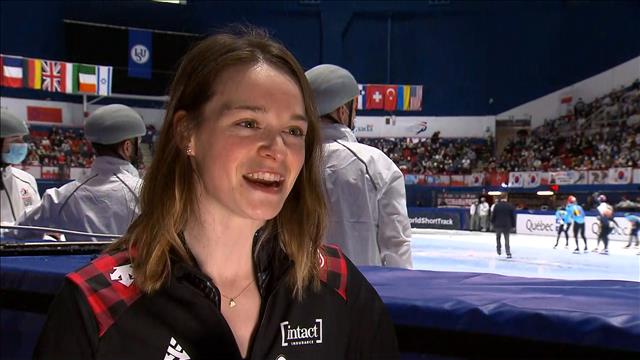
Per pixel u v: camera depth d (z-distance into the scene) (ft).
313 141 3.88
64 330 3.26
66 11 84.33
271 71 3.48
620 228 58.34
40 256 6.30
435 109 93.86
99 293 3.33
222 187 3.42
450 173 86.17
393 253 9.18
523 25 89.56
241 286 3.74
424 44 93.50
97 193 10.50
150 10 89.10
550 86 88.84
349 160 9.14
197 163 3.59
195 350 3.37
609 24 83.56
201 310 3.39
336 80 9.32
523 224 67.00
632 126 79.41
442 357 4.03
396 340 3.99
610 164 75.92
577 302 3.98
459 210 71.10
